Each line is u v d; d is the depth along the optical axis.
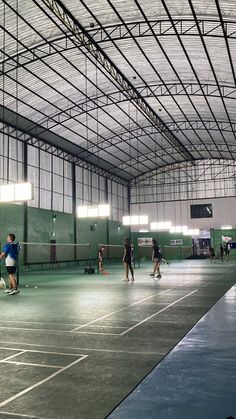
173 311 8.05
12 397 3.33
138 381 3.67
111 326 6.48
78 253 37.25
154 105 32.59
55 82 26.34
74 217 37.41
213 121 36.59
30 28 20.56
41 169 32.94
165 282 15.82
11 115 27.62
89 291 12.59
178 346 5.02
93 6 19.77
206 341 5.26
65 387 3.55
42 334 5.90
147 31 22.03
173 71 26.94
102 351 4.84
